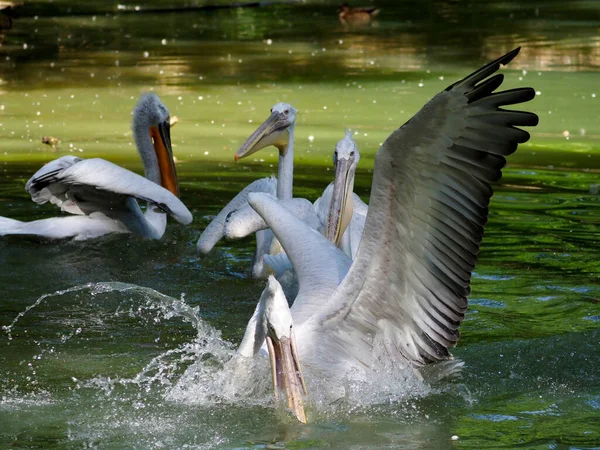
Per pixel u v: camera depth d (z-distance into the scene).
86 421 8.44
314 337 9.37
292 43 35.78
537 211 15.15
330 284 9.73
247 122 22.64
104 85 27.62
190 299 11.97
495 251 13.27
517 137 8.24
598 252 13.16
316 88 27.14
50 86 27.48
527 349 10.06
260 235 12.84
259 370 9.24
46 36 37.47
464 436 8.04
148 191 13.98
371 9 42.66
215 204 15.90
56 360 9.98
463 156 8.45
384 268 9.12
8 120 22.75
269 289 8.77
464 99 8.05
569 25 39.50
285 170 13.51
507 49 33.88
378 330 9.50
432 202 8.77
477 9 44.84
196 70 30.14
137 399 8.98
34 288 12.32
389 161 8.45
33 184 14.11
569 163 18.61
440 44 35.09
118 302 11.83
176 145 20.19
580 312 11.09
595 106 24.53
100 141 20.48
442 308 9.23
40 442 7.94
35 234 14.16
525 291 11.80
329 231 10.71
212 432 8.21
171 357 10.09
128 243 14.31
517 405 8.77
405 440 7.97
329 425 8.39
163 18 42.72
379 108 24.28
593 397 8.93
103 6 46.62
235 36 37.59
